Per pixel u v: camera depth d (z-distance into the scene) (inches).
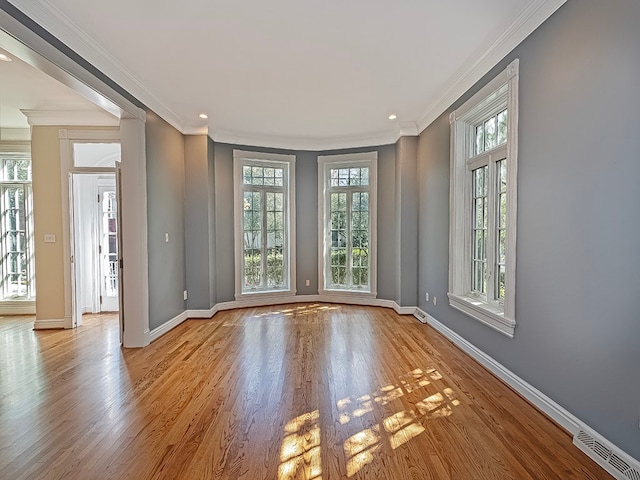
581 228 80.6
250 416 93.8
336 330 176.2
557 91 88.0
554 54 88.8
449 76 137.6
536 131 96.3
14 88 149.8
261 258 237.9
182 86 145.8
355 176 238.5
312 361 134.3
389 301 225.9
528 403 100.2
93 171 183.0
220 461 75.1
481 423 89.8
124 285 150.4
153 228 162.9
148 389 110.3
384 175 225.3
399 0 91.2
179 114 182.5
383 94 155.9
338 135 225.5
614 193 71.8
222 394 106.7
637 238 67.2
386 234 225.8
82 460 75.4
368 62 125.5
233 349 148.3
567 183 84.8
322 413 95.3
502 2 92.1
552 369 91.0
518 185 104.7
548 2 88.4
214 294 212.2
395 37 109.1
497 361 119.0
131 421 91.4
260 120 193.2
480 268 145.0
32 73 135.3
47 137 180.7
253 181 234.1
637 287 67.3
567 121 84.7
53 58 98.6
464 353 142.6
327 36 108.3
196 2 91.4
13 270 219.1
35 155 180.7
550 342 91.6
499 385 112.4
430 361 134.0
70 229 183.6
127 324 150.6
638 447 67.2
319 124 201.3
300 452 78.2
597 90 75.7
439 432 85.9
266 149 231.3
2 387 112.1
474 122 147.9
